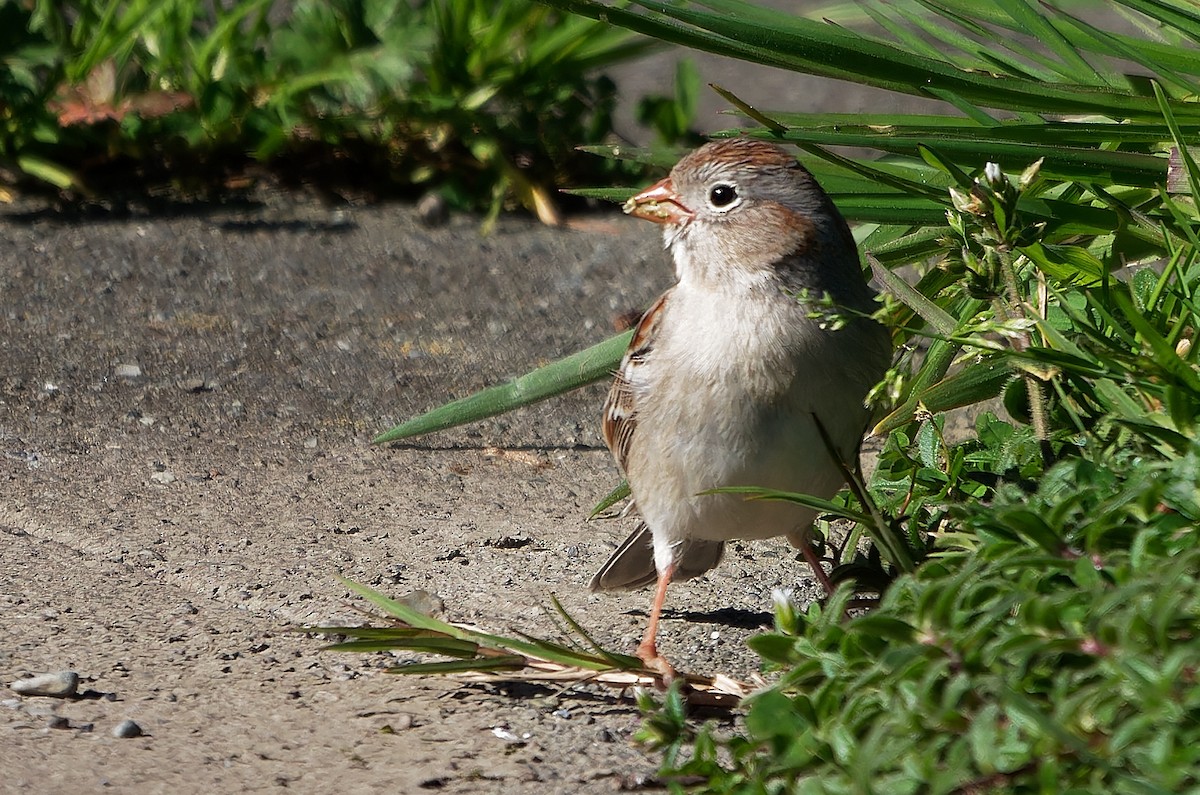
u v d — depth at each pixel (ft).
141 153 54.39
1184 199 27.17
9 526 31.30
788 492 23.84
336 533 31.63
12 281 46.16
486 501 33.88
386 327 44.27
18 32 52.47
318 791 20.56
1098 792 16.16
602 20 26.61
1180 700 16.22
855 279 25.62
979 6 32.60
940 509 26.20
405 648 22.93
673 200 25.21
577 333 44.06
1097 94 27.66
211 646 25.76
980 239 23.62
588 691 24.14
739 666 25.63
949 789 16.66
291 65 54.34
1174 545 18.49
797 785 18.25
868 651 18.72
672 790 18.74
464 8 54.49
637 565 28.58
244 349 42.27
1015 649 17.24
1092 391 24.32
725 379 24.27
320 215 53.01
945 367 28.81
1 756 21.20
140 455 35.50
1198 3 30.66
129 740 22.02
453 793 20.58
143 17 52.85
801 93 67.31
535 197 53.83
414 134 54.60
